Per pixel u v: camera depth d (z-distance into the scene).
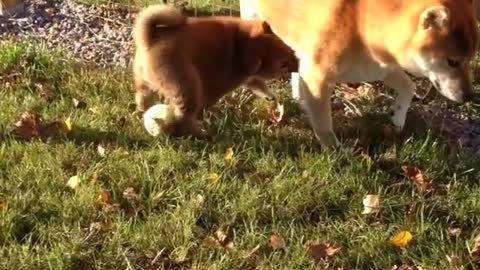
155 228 2.15
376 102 2.63
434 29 2.21
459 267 2.07
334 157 2.36
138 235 2.12
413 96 2.59
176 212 2.19
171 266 2.09
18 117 2.49
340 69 2.35
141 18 2.37
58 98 2.61
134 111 2.54
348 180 2.28
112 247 2.10
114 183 2.27
